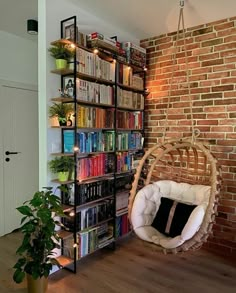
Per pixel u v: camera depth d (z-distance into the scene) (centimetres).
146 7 246
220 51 272
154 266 246
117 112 284
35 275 185
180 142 251
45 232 189
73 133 231
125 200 300
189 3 237
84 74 236
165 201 245
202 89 286
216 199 202
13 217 331
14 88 329
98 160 259
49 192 203
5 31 313
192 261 257
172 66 306
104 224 273
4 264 243
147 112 329
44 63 222
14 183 331
